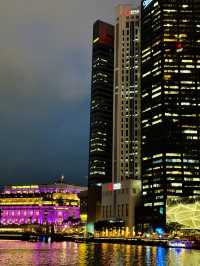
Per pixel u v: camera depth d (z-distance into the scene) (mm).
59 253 177000
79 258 148625
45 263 130000
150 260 142000
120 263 129750
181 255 169875
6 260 140500
